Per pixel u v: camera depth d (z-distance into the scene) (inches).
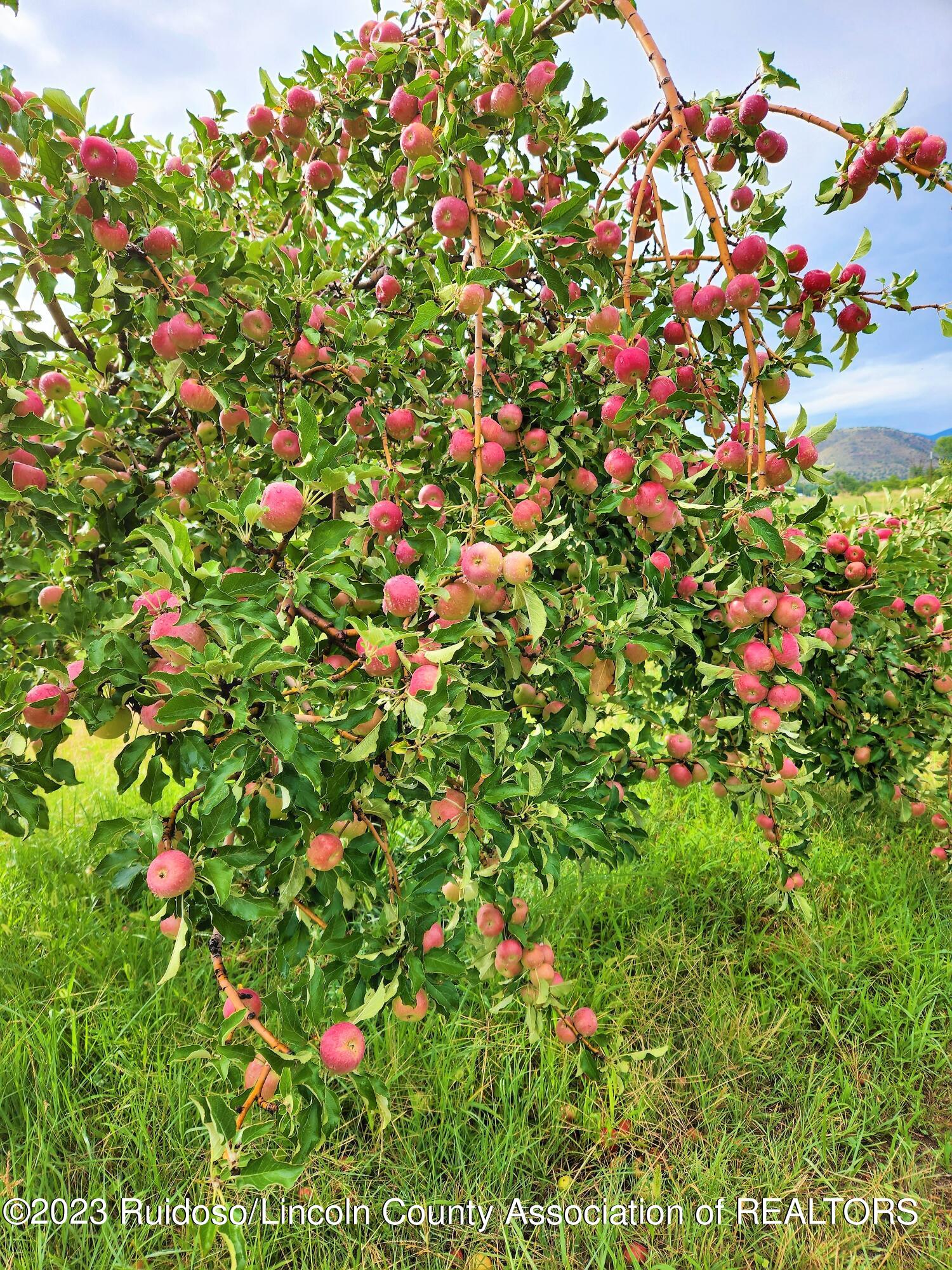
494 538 57.1
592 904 113.3
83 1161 77.8
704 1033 94.1
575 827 69.7
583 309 74.6
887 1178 79.8
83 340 82.9
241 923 56.7
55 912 107.2
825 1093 85.5
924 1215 76.4
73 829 134.3
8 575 84.2
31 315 66.2
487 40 73.6
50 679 66.8
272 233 100.3
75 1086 85.0
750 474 70.9
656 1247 73.7
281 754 52.2
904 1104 88.1
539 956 69.5
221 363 71.2
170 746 63.2
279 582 56.4
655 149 78.3
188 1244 70.3
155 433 89.9
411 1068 86.7
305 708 58.6
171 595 61.1
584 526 84.8
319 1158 78.5
